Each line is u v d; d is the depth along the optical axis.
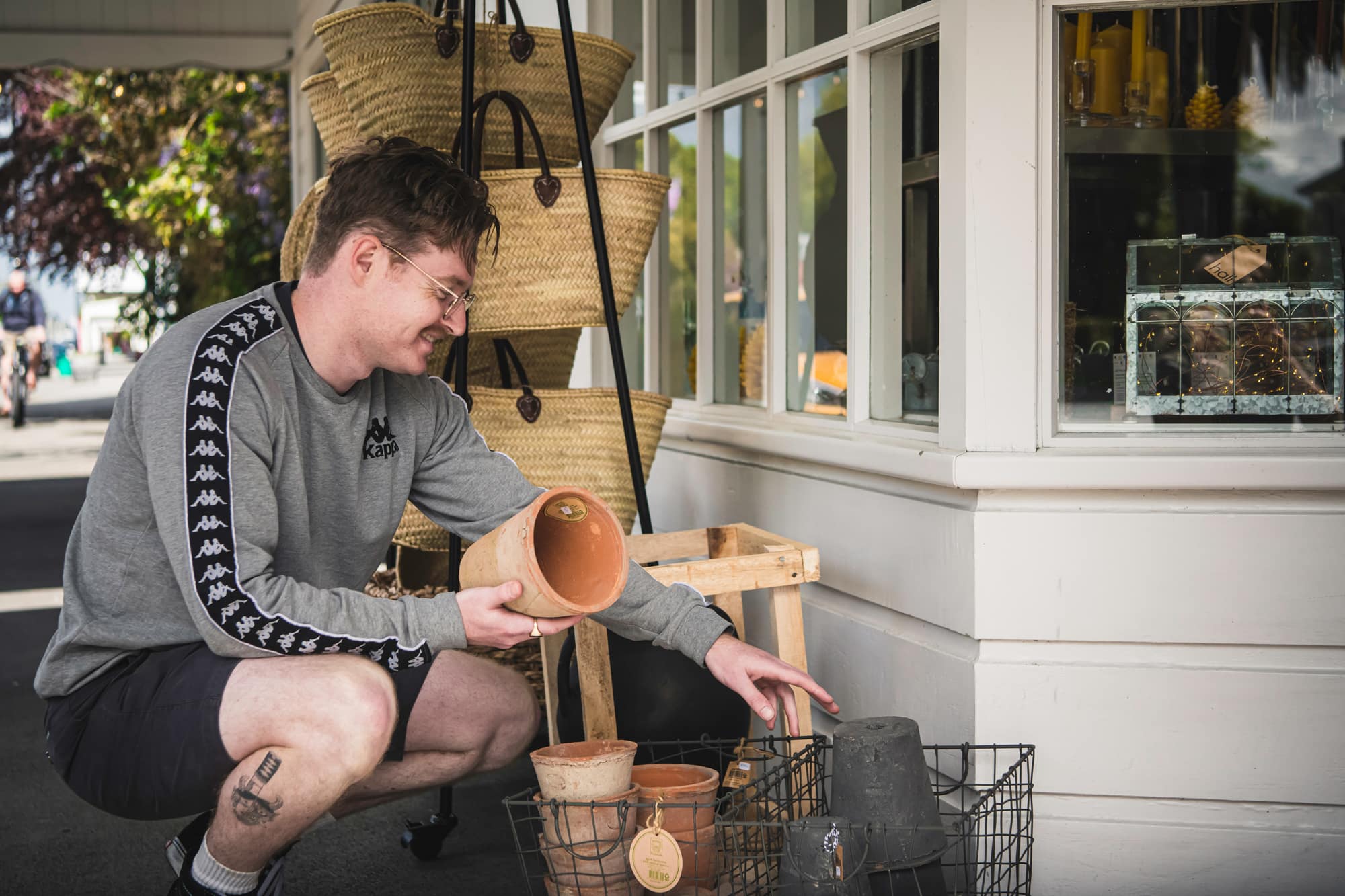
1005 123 2.11
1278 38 2.18
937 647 2.24
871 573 2.43
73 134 14.84
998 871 2.12
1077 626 2.11
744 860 1.84
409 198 1.73
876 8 2.49
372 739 1.70
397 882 2.31
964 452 2.14
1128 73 2.16
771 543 2.24
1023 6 2.10
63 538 6.48
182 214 13.12
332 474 1.87
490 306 2.53
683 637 1.94
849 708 2.52
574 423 2.65
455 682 1.96
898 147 2.44
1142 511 2.09
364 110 2.62
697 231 3.34
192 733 1.71
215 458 1.65
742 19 3.11
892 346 2.47
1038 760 2.12
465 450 2.05
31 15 9.45
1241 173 2.18
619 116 3.95
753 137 3.07
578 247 2.53
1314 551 2.06
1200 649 2.11
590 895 1.83
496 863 2.39
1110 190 2.17
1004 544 2.11
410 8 2.53
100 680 1.81
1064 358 2.18
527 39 2.60
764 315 3.03
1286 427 2.17
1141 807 2.12
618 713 2.21
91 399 18.58
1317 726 2.08
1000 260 2.12
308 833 2.57
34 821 2.67
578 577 1.75
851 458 2.43
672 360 3.59
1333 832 2.09
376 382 1.94
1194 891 2.12
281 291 1.82
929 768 2.25
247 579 1.65
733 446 2.98
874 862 1.78
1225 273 2.18
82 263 15.64
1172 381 2.18
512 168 2.74
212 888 1.73
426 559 3.27
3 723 3.37
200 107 13.16
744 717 2.27
